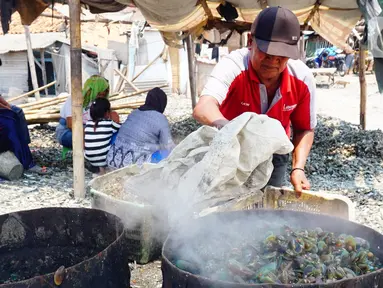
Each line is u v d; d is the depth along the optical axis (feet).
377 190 20.57
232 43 39.65
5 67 69.51
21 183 21.18
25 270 8.90
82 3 26.99
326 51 94.27
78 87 18.11
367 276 6.05
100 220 8.67
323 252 7.23
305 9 27.02
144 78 69.41
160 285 11.14
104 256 7.06
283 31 9.55
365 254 6.95
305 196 11.27
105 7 27.22
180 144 10.49
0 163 21.54
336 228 8.21
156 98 18.38
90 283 6.81
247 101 11.09
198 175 8.98
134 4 26.27
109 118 20.75
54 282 6.39
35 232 8.92
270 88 11.01
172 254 7.29
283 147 9.07
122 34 69.41
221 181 8.89
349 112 47.62
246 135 9.05
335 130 33.47
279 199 11.59
